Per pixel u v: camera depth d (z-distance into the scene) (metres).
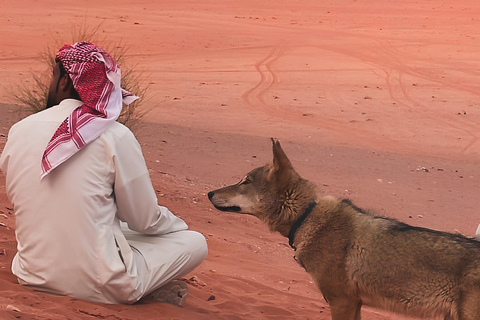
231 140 16.28
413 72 28.67
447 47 34.91
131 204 3.90
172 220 4.34
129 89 12.11
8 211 6.86
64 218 3.69
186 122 18.34
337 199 4.64
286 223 4.77
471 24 44.06
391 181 13.62
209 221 9.20
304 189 4.72
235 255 7.76
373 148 16.83
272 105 21.91
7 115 14.34
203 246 4.47
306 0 56.84
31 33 33.84
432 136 18.52
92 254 3.72
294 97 23.30
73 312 3.54
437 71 28.97
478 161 15.99
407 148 17.08
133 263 3.91
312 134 18.06
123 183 3.79
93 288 3.79
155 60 29.47
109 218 3.81
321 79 26.72
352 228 4.39
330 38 37.19
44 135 3.73
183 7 48.91
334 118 20.39
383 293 4.22
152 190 3.99
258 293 6.12
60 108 3.83
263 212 4.86
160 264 4.09
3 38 32.06
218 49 32.88
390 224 4.32
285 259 8.24
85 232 3.70
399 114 21.25
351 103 22.69
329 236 4.45
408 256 4.11
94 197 3.70
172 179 11.30
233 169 13.27
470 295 3.90
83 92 3.75
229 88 24.42
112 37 34.16
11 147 3.81
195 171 12.63
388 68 29.44
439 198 12.61
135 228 4.05
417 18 46.97
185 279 5.82
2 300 3.50
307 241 4.55
